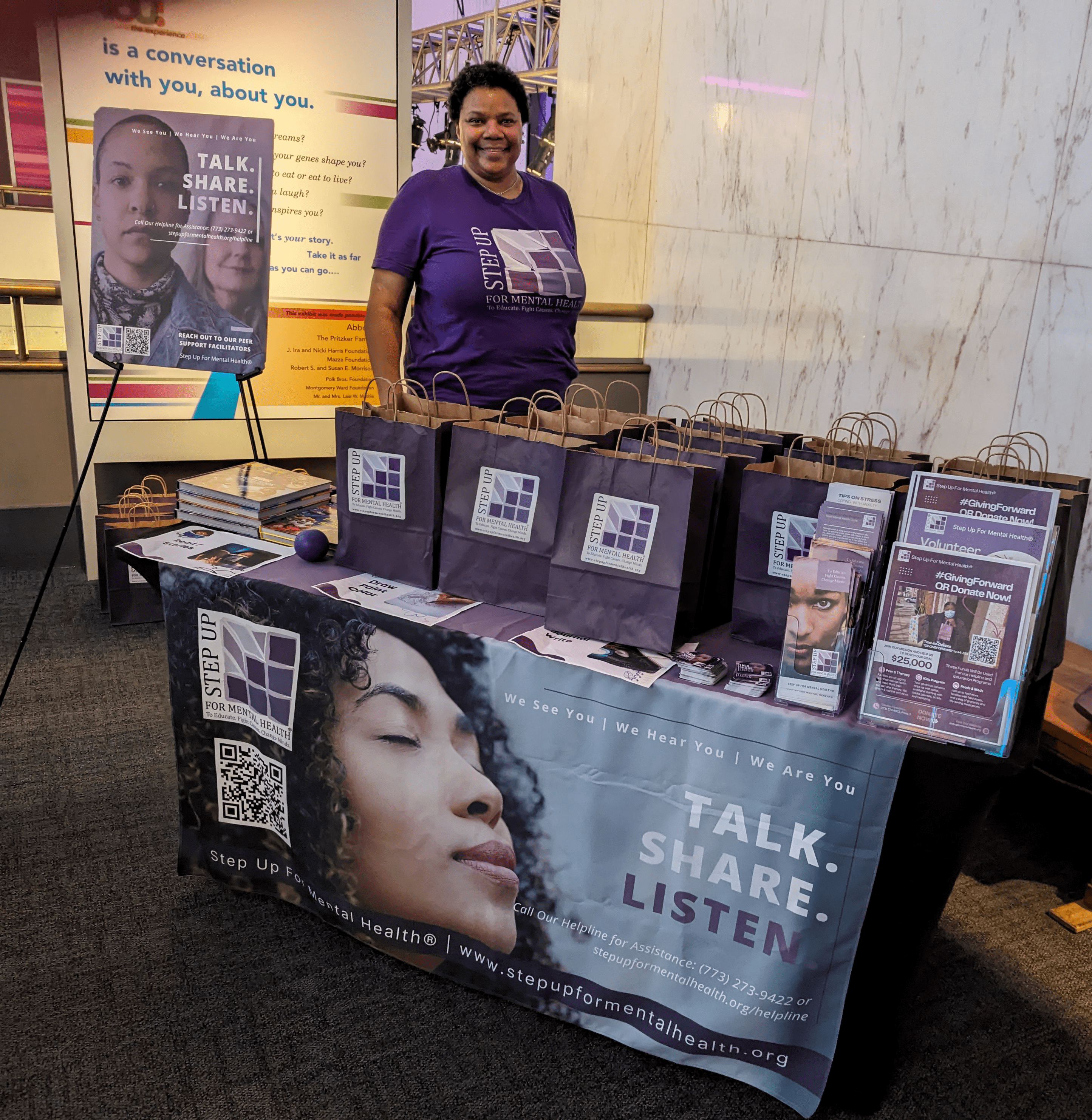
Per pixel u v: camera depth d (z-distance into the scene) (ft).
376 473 5.37
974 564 4.09
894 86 10.05
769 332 12.16
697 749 4.51
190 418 10.99
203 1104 4.75
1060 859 7.33
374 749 5.32
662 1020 5.01
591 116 15.10
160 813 7.22
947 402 9.74
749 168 12.23
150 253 7.00
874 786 4.17
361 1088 4.91
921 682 4.16
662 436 5.86
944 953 6.18
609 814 4.81
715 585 5.27
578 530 4.82
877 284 10.46
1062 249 8.47
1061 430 8.60
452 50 19.12
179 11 9.53
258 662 5.57
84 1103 4.72
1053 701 7.13
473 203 7.22
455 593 5.36
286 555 5.89
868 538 4.55
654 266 14.29
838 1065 4.77
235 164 7.02
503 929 5.32
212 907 6.23
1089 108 8.16
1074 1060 5.37
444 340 7.29
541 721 4.83
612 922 5.00
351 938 6.02
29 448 11.70
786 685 4.37
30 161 16.62
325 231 10.85
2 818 7.03
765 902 4.56
